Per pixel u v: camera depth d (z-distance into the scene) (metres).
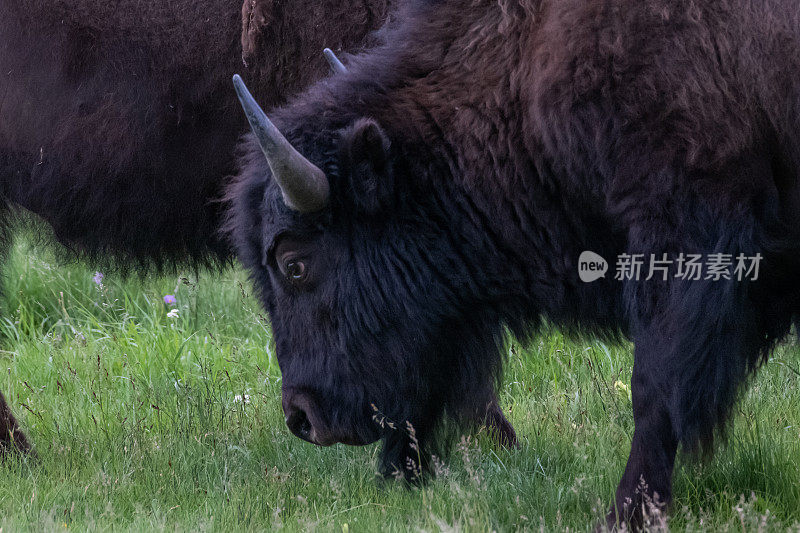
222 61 18.31
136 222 19.36
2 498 15.88
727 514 14.27
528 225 14.70
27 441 18.78
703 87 12.83
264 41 18.00
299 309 15.10
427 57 15.14
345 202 14.57
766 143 13.01
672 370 13.37
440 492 15.27
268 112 18.44
